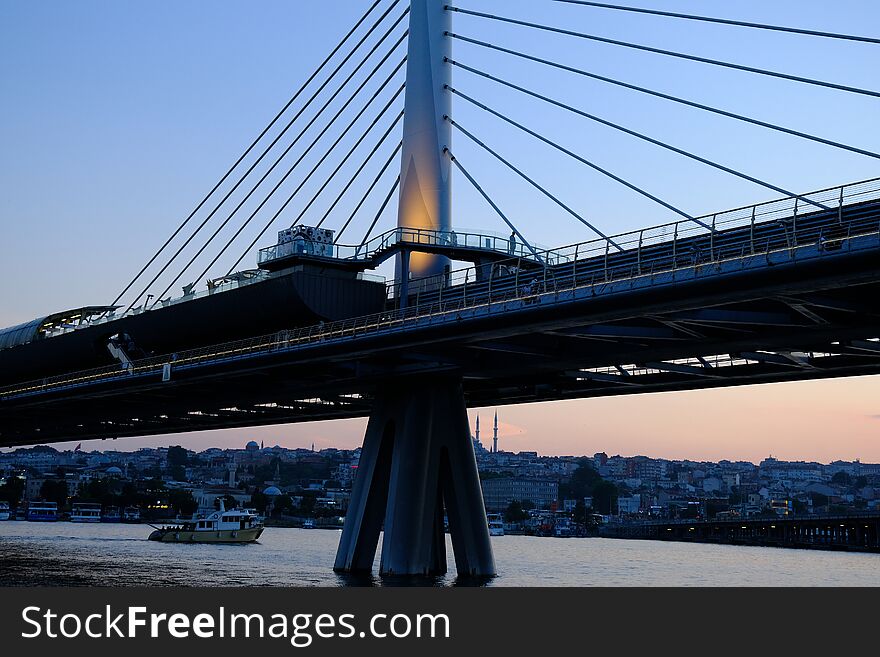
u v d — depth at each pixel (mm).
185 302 86625
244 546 143125
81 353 101625
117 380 88312
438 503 76688
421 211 77500
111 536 177000
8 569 86188
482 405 86500
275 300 76000
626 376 70812
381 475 75938
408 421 73125
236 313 80938
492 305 58906
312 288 74250
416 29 81000
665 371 69188
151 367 85625
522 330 58250
